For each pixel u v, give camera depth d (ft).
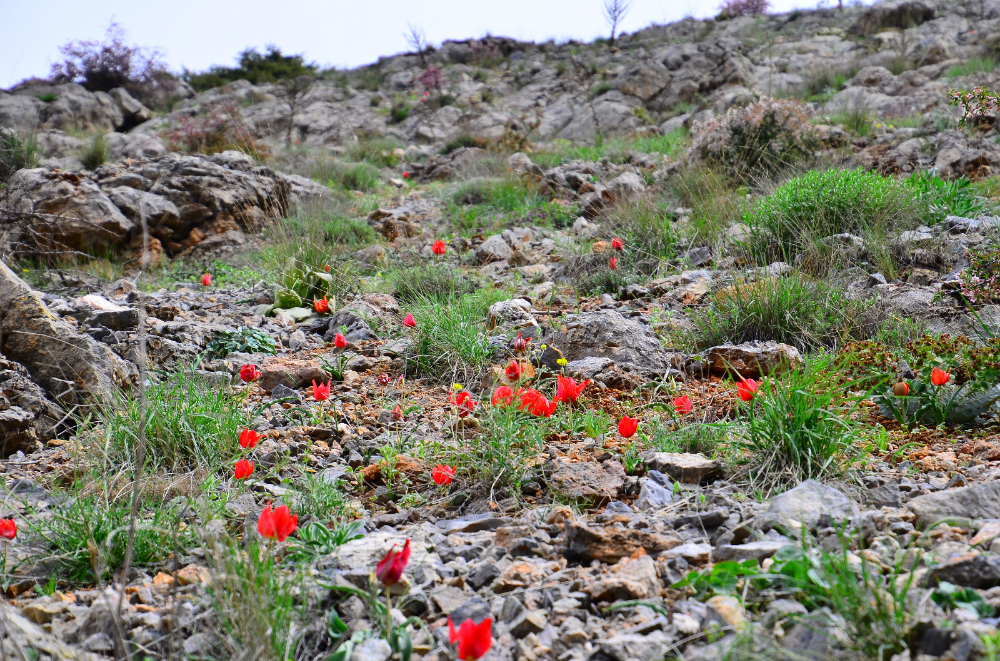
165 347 18.25
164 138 64.08
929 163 36.17
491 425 11.93
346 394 15.88
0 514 10.48
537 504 10.80
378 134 77.51
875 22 95.20
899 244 22.27
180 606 7.59
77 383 15.23
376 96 96.84
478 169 48.98
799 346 17.40
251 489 11.45
